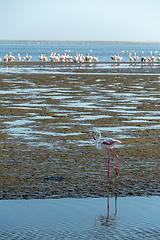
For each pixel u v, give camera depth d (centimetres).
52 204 1191
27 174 1442
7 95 3403
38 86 4038
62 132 2120
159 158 1667
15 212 1136
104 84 4262
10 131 2127
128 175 1450
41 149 1781
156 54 17188
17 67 6619
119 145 1869
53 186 1332
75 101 3152
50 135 2050
